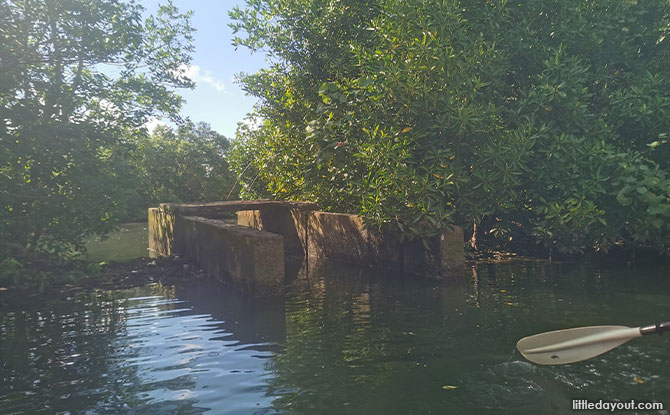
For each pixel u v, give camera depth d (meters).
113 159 11.48
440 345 5.29
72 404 4.05
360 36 12.74
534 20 11.06
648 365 4.40
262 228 16.72
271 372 4.70
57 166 10.24
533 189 10.66
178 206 14.46
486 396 3.95
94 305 8.20
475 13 10.81
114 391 4.32
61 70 10.93
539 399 3.85
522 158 9.93
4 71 9.67
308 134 11.59
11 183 9.80
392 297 7.89
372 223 10.08
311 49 13.81
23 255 10.74
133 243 19.28
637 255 10.26
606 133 10.33
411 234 9.58
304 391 4.19
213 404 3.97
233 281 9.62
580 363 4.54
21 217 10.08
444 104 9.84
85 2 10.48
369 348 5.31
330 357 5.08
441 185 9.70
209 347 5.60
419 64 9.58
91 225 10.66
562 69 10.15
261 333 6.15
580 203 9.52
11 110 9.40
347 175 11.98
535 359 4.39
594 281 8.07
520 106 10.34
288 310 7.40
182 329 6.47
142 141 40.78
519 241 12.66
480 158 10.02
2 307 8.16
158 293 9.18
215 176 44.81
